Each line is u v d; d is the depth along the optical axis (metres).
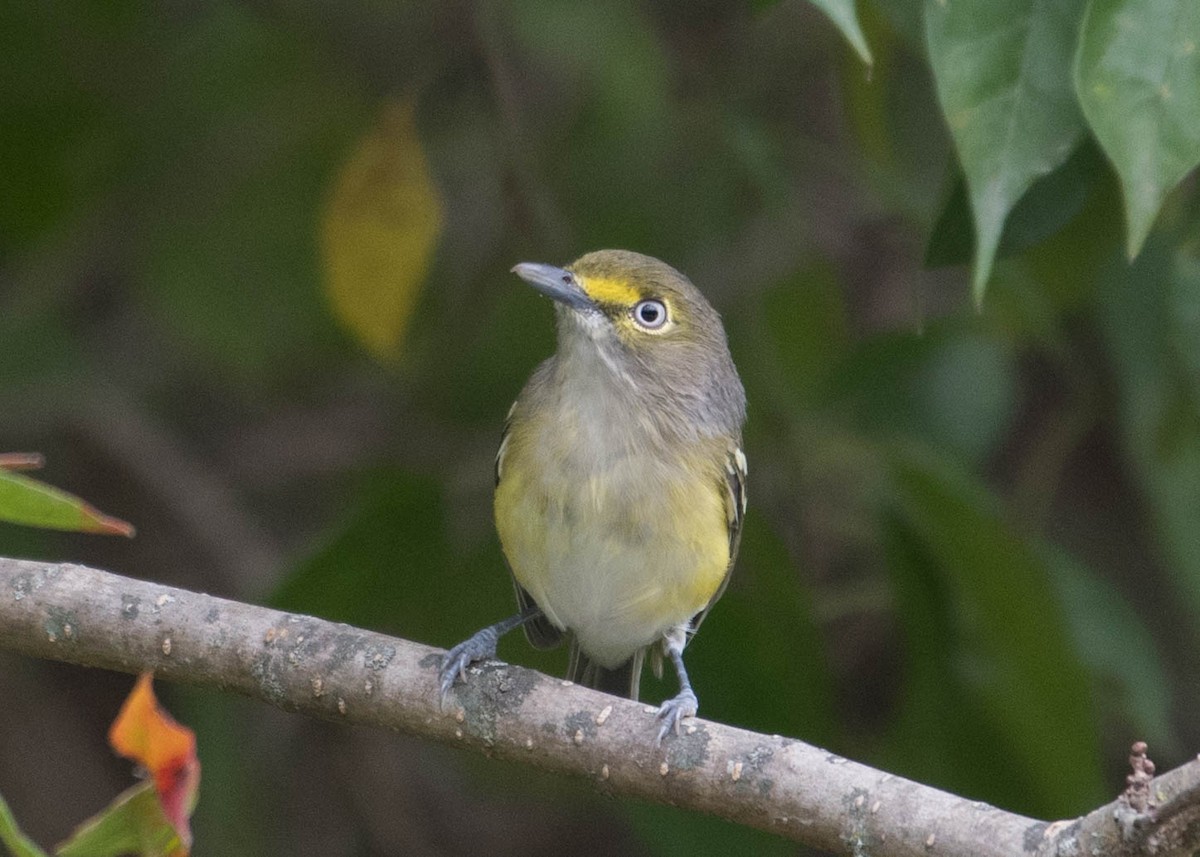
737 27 12.89
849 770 6.22
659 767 6.57
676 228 12.69
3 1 11.93
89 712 13.23
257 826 11.80
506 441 8.80
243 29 12.59
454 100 13.21
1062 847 5.61
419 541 9.75
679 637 8.94
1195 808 5.32
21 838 4.95
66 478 13.09
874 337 11.40
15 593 7.14
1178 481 10.45
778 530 10.59
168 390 13.88
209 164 12.77
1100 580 11.23
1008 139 6.68
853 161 11.81
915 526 9.77
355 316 10.76
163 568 13.07
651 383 8.53
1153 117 6.19
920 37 8.59
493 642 8.82
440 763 13.69
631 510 8.36
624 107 12.55
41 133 12.29
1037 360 13.57
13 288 13.27
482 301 12.84
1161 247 10.27
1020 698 9.75
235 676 7.08
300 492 13.81
